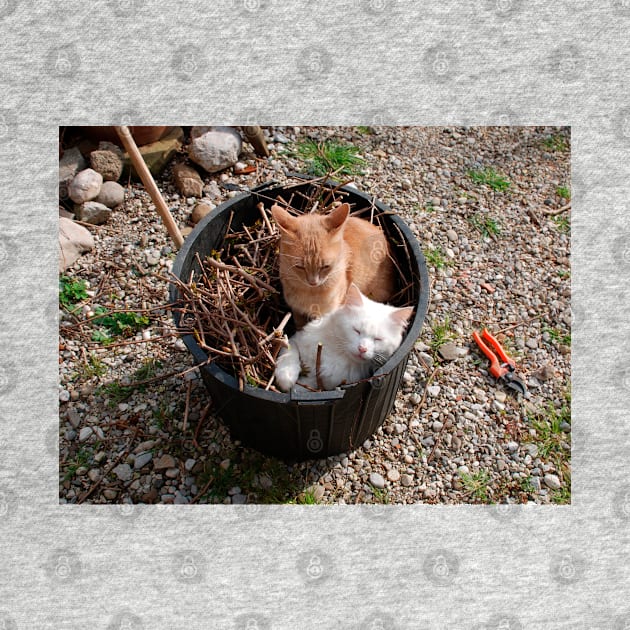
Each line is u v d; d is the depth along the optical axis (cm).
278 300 242
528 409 255
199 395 251
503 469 239
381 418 234
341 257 225
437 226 318
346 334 213
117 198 311
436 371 263
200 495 227
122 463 233
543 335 280
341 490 231
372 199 252
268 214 260
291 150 342
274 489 228
